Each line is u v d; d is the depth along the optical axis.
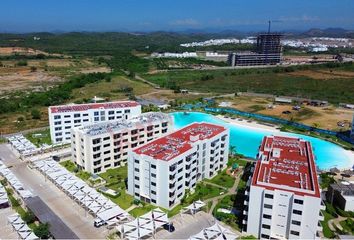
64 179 115.75
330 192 110.06
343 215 101.69
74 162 138.38
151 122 147.50
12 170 131.50
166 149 111.50
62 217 98.62
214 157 128.25
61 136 164.62
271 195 84.81
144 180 107.69
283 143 118.88
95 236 89.56
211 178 128.12
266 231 87.94
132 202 108.12
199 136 124.88
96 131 132.00
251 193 87.25
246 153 161.50
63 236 87.75
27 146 149.12
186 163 110.69
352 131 178.62
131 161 109.12
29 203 103.06
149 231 87.06
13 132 179.62
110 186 119.38
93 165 128.50
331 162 151.62
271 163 100.94
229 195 114.12
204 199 111.31
